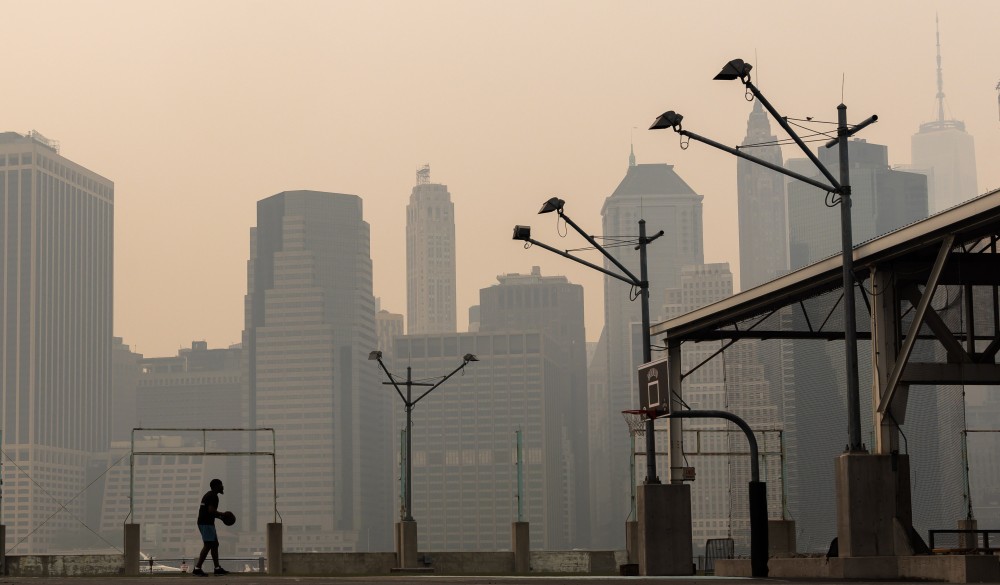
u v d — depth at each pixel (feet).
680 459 141.28
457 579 85.30
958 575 84.84
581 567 179.83
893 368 106.52
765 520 99.60
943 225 98.12
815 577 98.68
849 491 101.24
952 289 119.03
